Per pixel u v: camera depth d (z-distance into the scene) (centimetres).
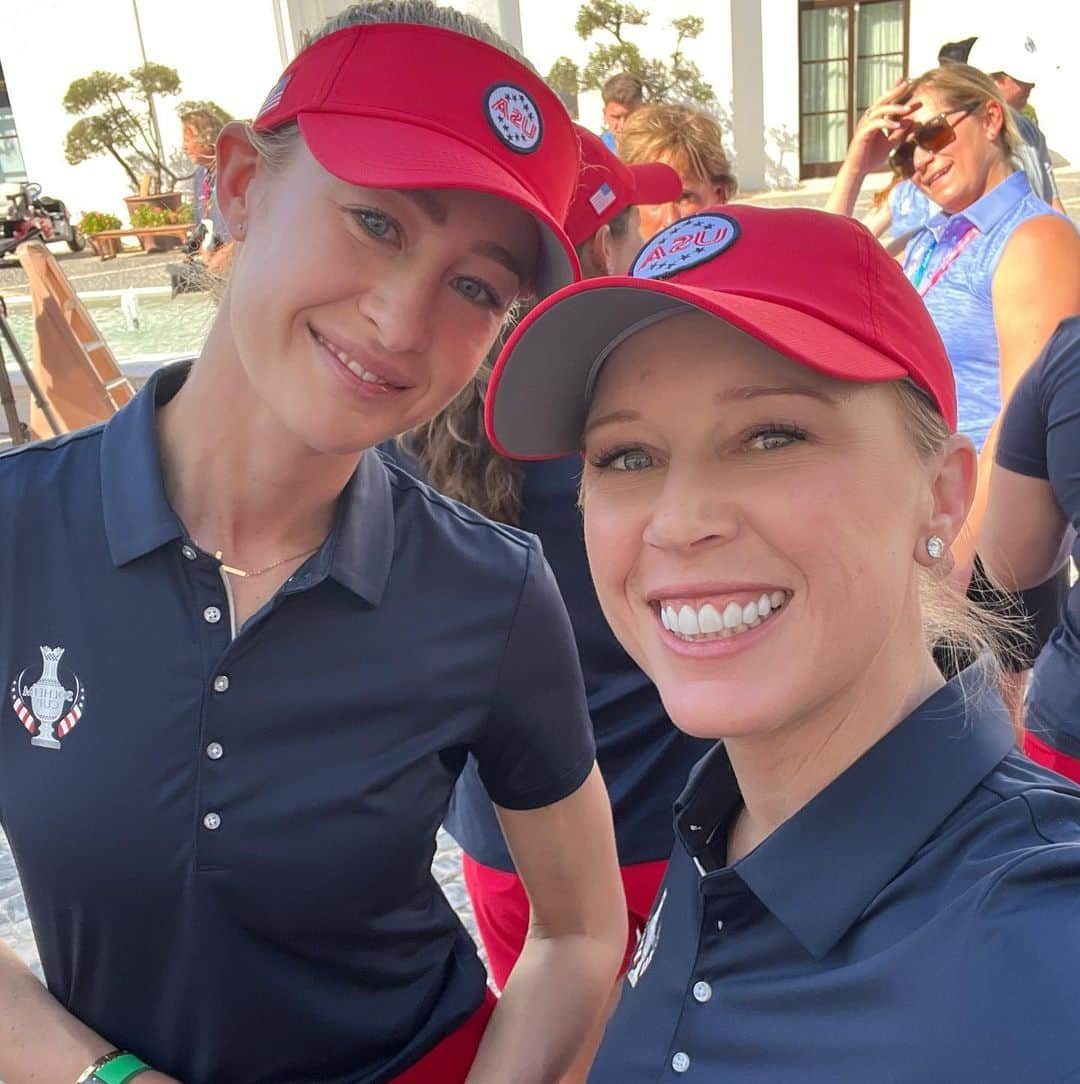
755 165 1211
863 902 62
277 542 87
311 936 87
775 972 66
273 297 78
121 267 1000
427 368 81
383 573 87
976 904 56
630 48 1146
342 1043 91
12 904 212
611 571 71
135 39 1207
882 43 1165
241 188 83
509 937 141
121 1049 89
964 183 223
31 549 85
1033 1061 50
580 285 64
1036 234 207
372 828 86
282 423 81
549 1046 96
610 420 69
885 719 67
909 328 67
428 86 77
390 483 93
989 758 64
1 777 85
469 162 75
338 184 76
